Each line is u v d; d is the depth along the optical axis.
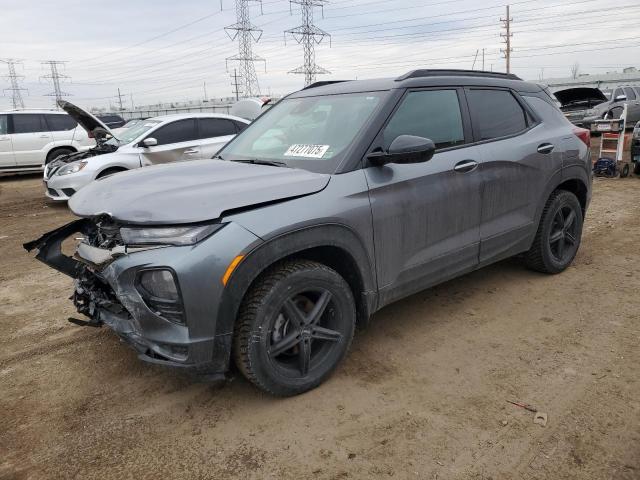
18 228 7.95
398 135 3.36
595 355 3.37
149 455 2.57
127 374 3.33
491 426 2.70
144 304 2.56
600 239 5.93
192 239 2.49
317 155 3.26
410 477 2.36
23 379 3.30
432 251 3.52
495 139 3.98
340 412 2.85
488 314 4.03
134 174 3.31
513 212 4.11
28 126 13.34
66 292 4.85
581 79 54.34
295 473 2.41
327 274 2.94
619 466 2.39
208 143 9.44
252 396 3.04
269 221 2.67
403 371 3.25
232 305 2.57
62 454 2.59
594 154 13.41
